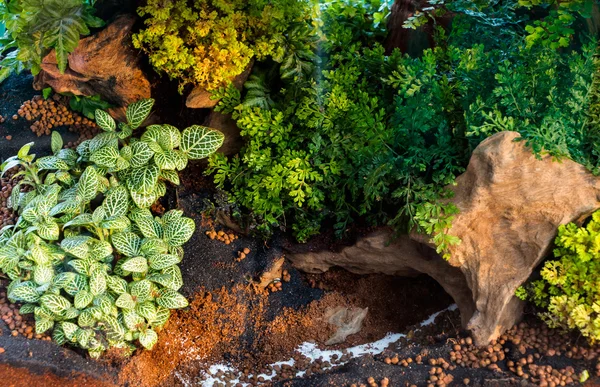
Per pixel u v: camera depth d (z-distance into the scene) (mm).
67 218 971
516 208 901
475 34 1004
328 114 980
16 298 932
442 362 922
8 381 883
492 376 899
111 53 979
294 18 997
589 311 883
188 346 1003
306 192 1019
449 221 908
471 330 934
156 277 964
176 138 996
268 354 1006
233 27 956
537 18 1016
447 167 926
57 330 936
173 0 947
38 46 980
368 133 962
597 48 955
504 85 919
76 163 1012
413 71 942
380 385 904
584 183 888
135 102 1011
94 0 1024
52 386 897
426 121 945
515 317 941
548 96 905
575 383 885
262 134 986
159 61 955
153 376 966
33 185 1014
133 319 944
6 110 1109
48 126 1093
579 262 891
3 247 954
